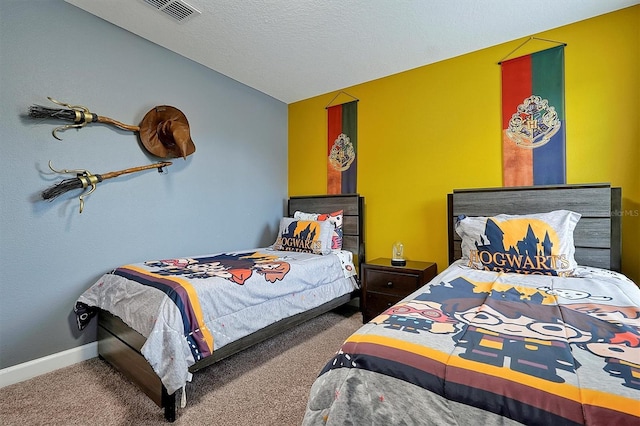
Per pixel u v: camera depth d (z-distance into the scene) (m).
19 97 1.86
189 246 2.78
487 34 2.34
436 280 1.72
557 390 0.67
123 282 1.90
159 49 2.54
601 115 2.11
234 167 3.21
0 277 1.80
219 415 1.52
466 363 0.78
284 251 3.03
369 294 2.72
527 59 2.37
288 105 3.89
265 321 2.01
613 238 1.99
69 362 2.04
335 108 3.47
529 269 1.82
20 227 1.86
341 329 2.67
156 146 2.49
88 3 2.04
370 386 0.82
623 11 2.04
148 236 2.48
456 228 2.31
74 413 1.53
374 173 3.17
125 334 1.81
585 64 2.16
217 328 1.72
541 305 1.24
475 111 2.59
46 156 1.96
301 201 3.57
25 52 1.87
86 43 2.13
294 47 2.54
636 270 2.00
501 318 1.10
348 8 2.04
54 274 2.00
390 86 3.06
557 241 1.83
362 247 3.17
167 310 1.56
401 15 2.12
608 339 0.91
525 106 2.37
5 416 1.50
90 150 2.16
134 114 2.39
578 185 2.06
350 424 0.80
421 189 2.87
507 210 2.29
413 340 0.91
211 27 2.28
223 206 3.09
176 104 2.67
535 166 2.33
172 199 2.65
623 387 0.66
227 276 1.91
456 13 2.09
